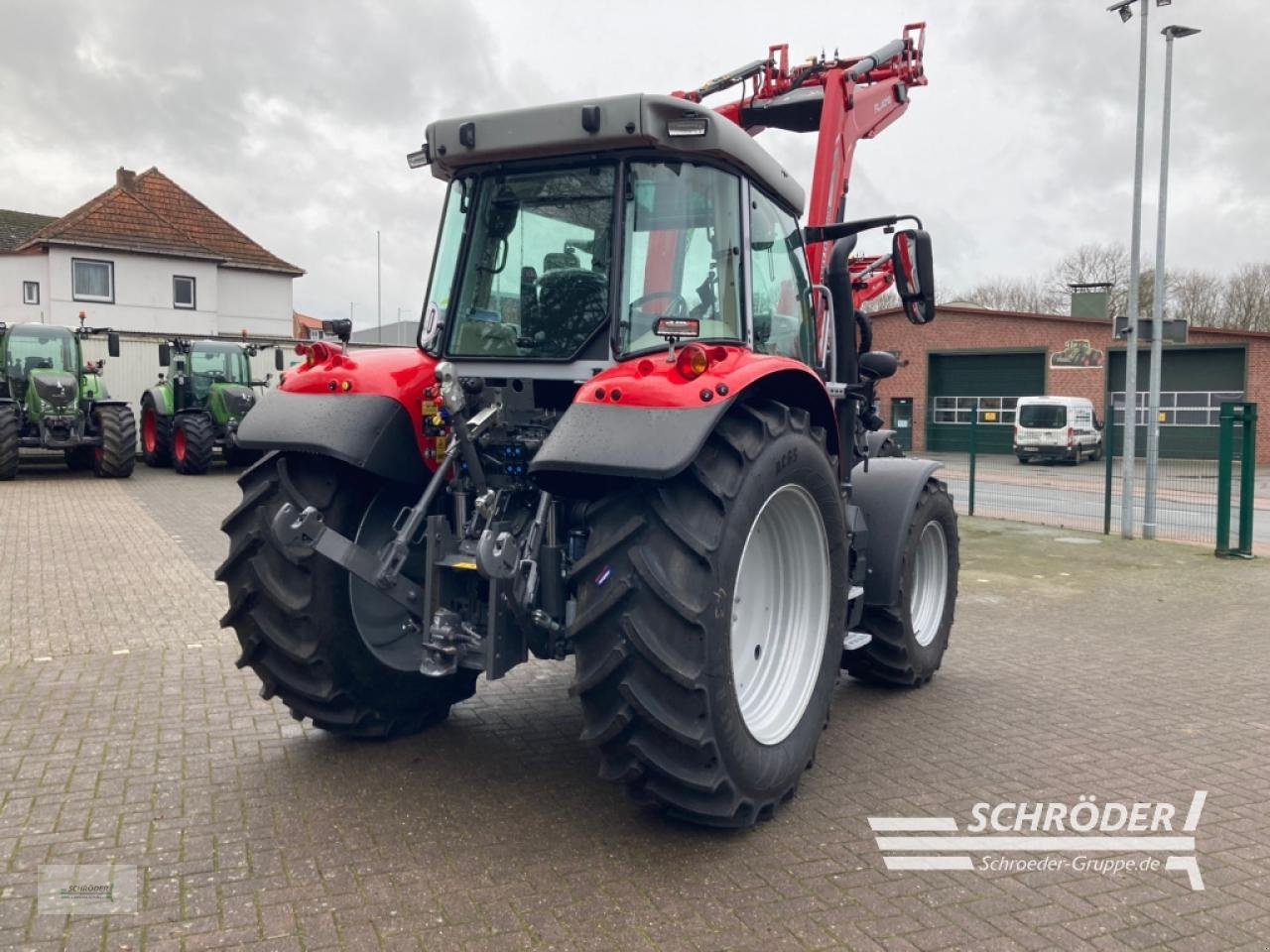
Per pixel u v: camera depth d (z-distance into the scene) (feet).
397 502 13.44
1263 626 23.50
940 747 14.60
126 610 22.59
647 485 10.54
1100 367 104.99
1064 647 21.21
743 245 12.56
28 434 53.83
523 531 11.97
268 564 12.53
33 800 12.00
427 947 8.93
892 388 117.29
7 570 27.48
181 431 57.57
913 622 18.07
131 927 9.20
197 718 15.11
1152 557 34.86
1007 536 40.34
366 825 11.41
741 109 25.22
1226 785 13.24
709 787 10.41
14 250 93.25
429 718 14.76
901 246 15.33
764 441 11.06
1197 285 149.38
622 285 11.86
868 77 25.55
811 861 10.78
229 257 96.89
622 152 11.96
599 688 10.39
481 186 12.88
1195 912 9.91
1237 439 58.44
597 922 9.40
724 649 10.46
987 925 9.57
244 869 10.34
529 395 12.78
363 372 12.81
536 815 11.76
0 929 9.14
